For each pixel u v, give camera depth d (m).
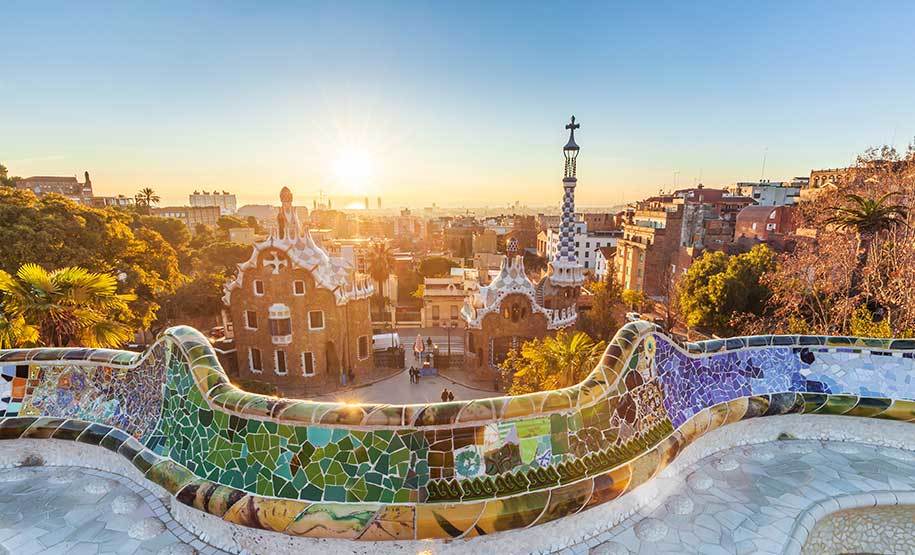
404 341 44.75
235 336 32.19
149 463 5.28
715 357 6.84
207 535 4.86
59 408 6.35
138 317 31.89
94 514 5.23
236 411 4.86
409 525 4.36
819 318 25.94
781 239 47.59
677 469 6.11
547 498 4.57
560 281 35.41
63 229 28.92
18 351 6.59
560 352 17.44
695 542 4.89
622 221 91.75
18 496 5.54
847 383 7.07
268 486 4.62
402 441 4.55
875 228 22.95
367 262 55.59
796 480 6.00
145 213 110.25
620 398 5.39
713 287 36.03
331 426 4.59
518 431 4.71
